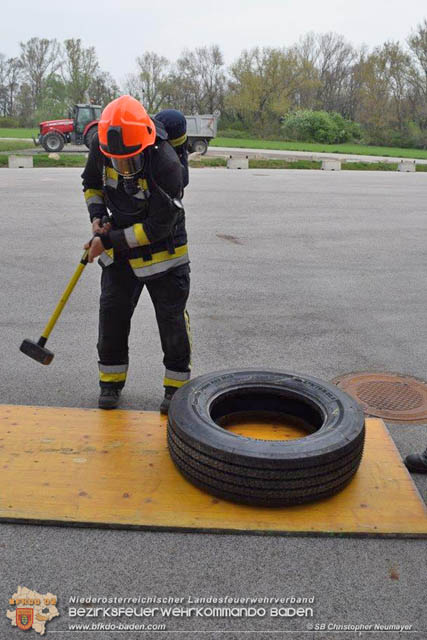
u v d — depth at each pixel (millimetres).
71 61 61594
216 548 2588
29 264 7641
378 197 15711
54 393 4141
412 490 2967
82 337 5230
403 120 58000
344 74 67938
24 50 69250
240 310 6074
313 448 2775
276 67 60219
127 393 4133
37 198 13383
